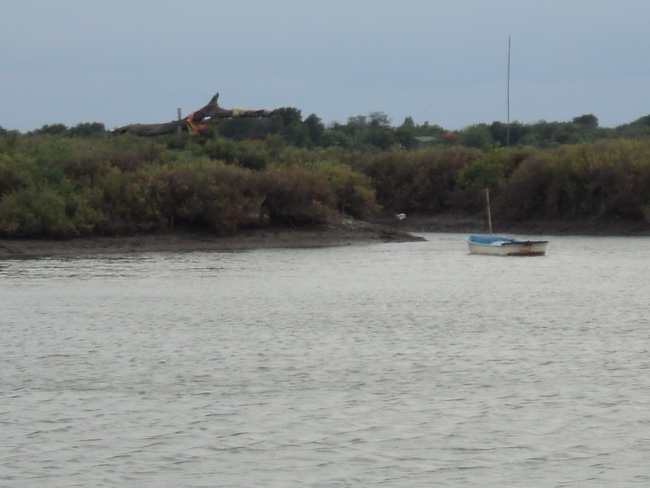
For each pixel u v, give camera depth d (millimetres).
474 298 88625
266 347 62375
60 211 147875
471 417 44688
